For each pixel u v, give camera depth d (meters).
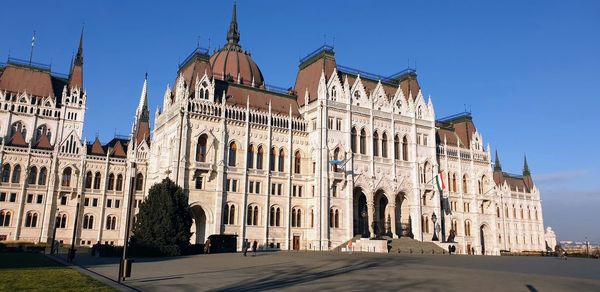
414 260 54.28
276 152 91.62
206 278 32.00
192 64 91.62
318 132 91.75
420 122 106.88
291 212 90.62
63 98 114.19
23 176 98.38
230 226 83.50
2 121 105.50
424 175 105.44
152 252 59.81
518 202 152.50
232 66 106.44
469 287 28.11
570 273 39.53
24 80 112.31
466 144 124.19
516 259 68.25
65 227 101.00
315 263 47.06
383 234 94.19
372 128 98.38
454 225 113.75
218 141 84.88
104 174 106.12
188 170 81.38
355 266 43.41
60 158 102.31
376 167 97.38
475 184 119.94
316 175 90.06
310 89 99.81
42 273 32.38
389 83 109.62
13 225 95.81
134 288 26.05
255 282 29.77
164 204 63.03
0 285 25.11
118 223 105.75
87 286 25.81
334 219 90.38
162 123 92.25
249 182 87.31
